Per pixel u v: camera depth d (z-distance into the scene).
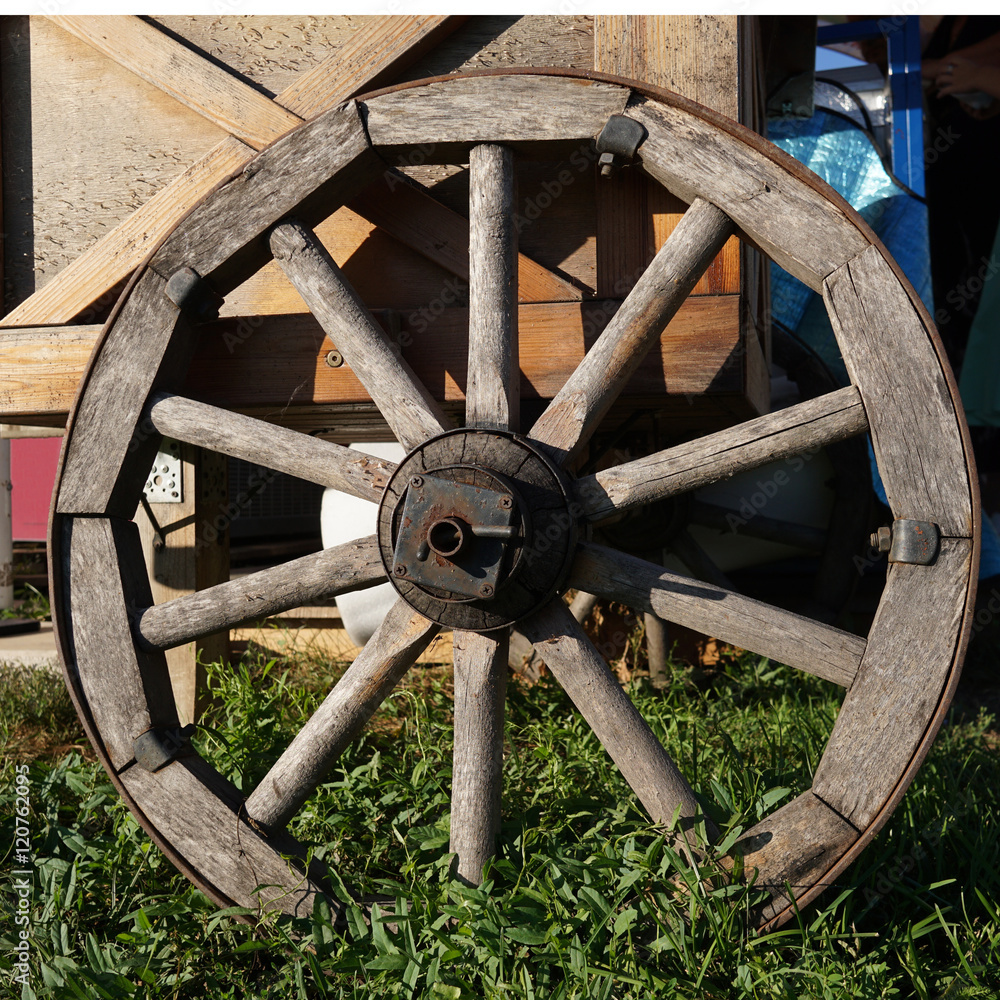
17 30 2.83
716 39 2.27
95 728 2.14
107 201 2.76
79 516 2.21
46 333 2.66
